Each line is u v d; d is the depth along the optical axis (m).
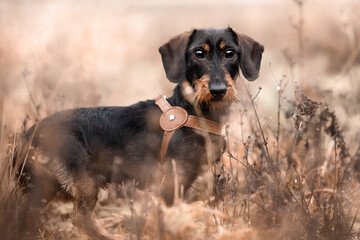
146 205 5.99
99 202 7.80
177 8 37.69
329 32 18.56
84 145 6.63
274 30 22.88
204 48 6.76
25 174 6.30
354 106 9.98
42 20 16.20
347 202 6.51
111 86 13.16
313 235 5.99
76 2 18.53
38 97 10.55
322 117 7.35
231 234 5.96
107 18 18.80
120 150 6.73
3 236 5.54
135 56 20.00
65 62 12.93
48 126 6.57
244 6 34.88
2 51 14.27
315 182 7.01
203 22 26.86
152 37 22.34
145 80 15.59
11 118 9.50
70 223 7.12
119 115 6.81
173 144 6.58
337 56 16.47
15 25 15.86
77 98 10.20
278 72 14.93
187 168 6.64
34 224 6.09
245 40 7.12
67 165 6.48
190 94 6.73
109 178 6.88
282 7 26.22
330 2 19.86
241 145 8.18
